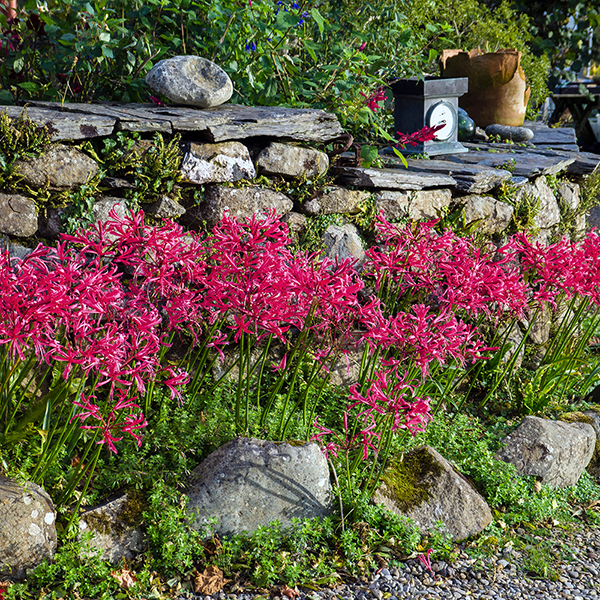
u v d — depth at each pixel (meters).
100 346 2.44
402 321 3.10
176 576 2.71
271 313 2.90
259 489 2.95
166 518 2.76
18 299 2.32
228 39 4.32
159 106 3.76
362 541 3.01
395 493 3.25
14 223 3.04
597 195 6.52
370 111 4.96
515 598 2.89
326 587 2.81
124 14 4.08
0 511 2.47
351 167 4.22
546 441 3.83
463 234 4.47
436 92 5.28
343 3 5.62
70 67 3.82
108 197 3.32
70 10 3.81
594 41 10.13
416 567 3.00
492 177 4.76
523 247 4.14
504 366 4.50
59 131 3.10
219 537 2.90
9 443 2.74
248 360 3.16
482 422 4.18
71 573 2.51
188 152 3.48
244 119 3.66
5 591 2.44
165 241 2.83
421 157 5.29
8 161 3.01
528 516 3.53
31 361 2.76
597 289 4.09
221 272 2.99
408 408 2.89
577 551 3.33
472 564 3.09
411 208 4.37
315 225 4.01
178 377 2.69
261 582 2.75
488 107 6.70
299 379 3.75
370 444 3.02
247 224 2.97
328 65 4.75
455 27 7.58
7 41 3.83
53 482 2.76
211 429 3.18
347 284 2.96
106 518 2.73
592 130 11.17
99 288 2.51
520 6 10.15
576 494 3.91
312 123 3.93
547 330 5.08
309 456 3.07
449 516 3.25
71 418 2.65
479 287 3.55
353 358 3.97
